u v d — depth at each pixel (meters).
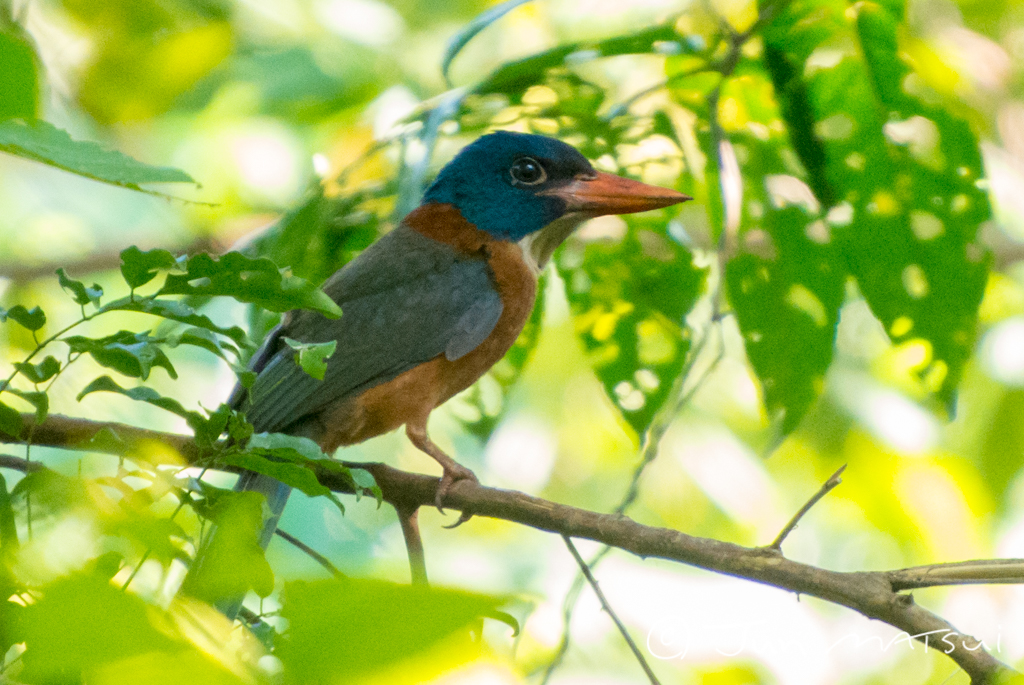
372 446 12.41
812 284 7.93
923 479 13.18
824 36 7.71
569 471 13.58
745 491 13.12
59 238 12.96
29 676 2.66
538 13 13.63
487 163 9.09
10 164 12.92
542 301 9.46
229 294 4.37
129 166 3.23
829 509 14.14
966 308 7.68
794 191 7.97
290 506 9.66
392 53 13.77
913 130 7.71
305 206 7.96
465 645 2.02
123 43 9.92
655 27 7.27
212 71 11.86
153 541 2.95
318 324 8.38
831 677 11.30
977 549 13.19
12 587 2.54
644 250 8.34
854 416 12.71
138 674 1.96
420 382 8.41
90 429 6.18
